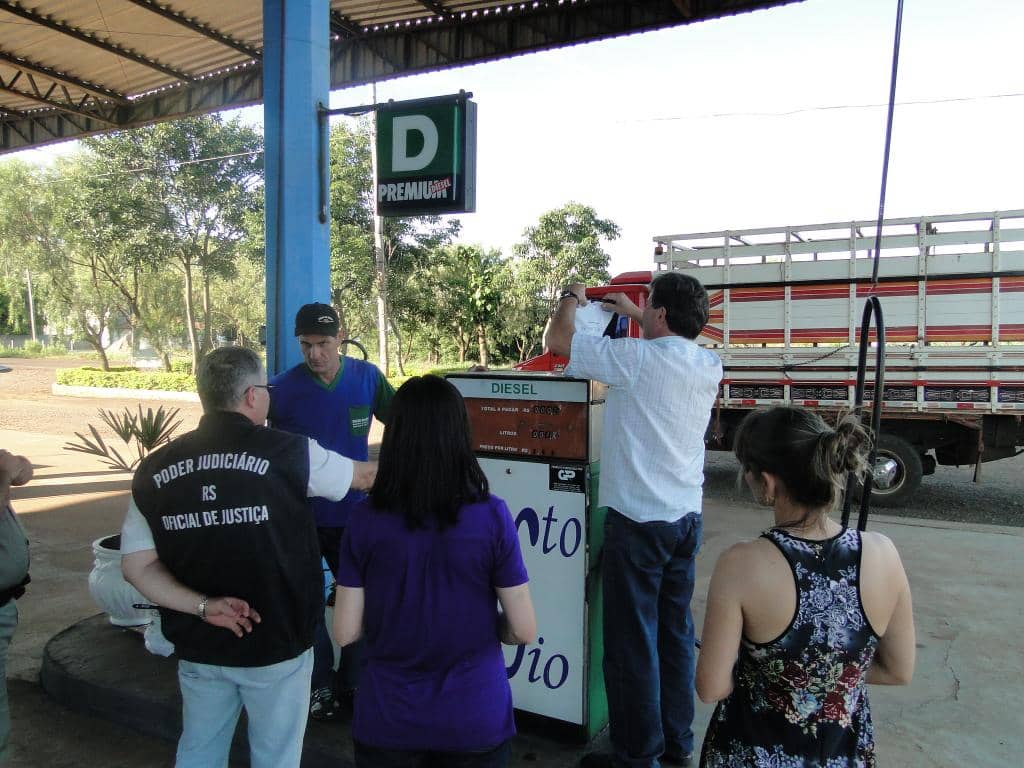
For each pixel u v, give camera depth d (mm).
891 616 1562
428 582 1761
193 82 10453
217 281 31578
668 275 2746
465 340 31703
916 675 3930
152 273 28578
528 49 7805
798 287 8641
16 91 10500
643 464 2598
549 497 3016
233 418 2094
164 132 22344
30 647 4410
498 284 31844
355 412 3203
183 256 24578
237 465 2008
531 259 32062
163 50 9297
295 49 3916
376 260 22172
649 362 2580
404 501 1750
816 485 1534
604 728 3180
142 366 41625
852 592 1504
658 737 2656
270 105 3967
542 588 3051
